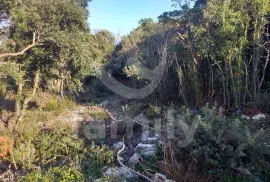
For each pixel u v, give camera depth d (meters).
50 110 11.61
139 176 4.26
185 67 9.73
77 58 8.22
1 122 9.30
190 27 9.11
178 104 9.78
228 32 7.29
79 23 8.12
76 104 13.19
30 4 7.14
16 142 6.75
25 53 8.38
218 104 8.17
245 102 7.82
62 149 6.22
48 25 7.68
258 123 6.20
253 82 7.79
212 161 3.70
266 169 3.71
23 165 5.73
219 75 8.21
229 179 3.62
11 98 12.39
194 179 3.76
